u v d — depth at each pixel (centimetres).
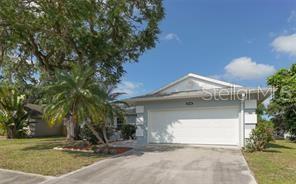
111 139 2255
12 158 1366
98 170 1109
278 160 1248
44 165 1197
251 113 1630
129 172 1063
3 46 1884
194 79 1980
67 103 1488
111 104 1691
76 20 1741
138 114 1956
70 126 2158
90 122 1673
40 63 2225
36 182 961
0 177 1030
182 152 1498
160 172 1050
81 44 1944
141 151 1562
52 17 1669
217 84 1905
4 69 2380
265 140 1518
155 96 1902
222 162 1210
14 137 2831
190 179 948
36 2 1677
